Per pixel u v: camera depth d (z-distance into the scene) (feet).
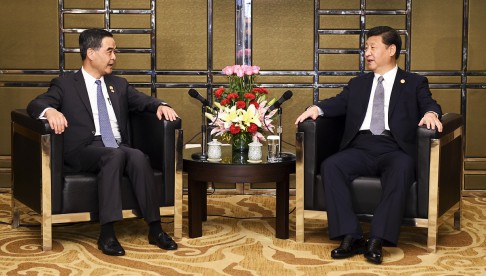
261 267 10.34
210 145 12.12
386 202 10.92
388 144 11.78
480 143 15.93
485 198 15.85
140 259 10.75
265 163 11.71
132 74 15.72
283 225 12.00
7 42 15.66
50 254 11.02
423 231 12.66
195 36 15.69
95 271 10.12
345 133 12.23
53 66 15.70
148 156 12.18
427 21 15.66
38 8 15.58
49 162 11.05
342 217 11.07
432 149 11.00
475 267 10.42
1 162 16.03
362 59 15.72
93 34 12.14
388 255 11.06
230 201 15.33
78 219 11.31
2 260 10.68
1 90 15.78
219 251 11.22
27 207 11.97
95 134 12.06
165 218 13.62
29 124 11.60
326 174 11.28
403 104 11.94
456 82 15.79
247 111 12.14
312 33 15.70
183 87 15.78
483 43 15.71
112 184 11.10
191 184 12.00
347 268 10.32
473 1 15.66
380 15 15.65
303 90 15.80
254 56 15.71
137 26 15.64
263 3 15.62
